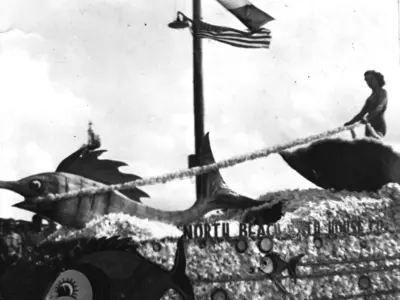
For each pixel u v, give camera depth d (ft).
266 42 26.66
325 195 27.27
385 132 28.99
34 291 20.83
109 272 21.61
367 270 26.16
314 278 25.09
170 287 22.22
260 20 26.58
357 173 27.94
